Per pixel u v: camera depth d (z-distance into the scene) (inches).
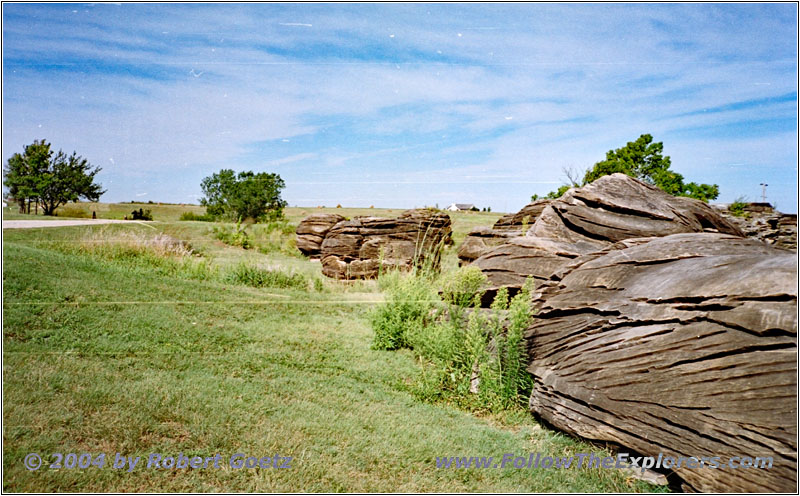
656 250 205.5
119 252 501.7
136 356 244.8
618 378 167.2
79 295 319.0
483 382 227.1
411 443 185.9
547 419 190.5
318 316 372.8
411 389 240.2
